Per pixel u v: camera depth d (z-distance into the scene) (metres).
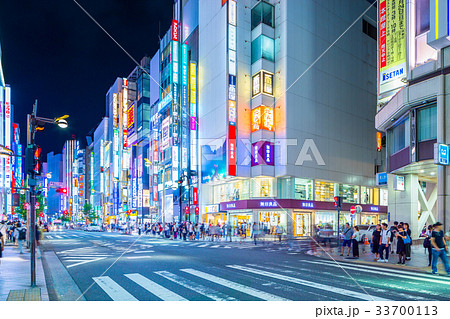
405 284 9.73
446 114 17.44
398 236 14.54
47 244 28.80
